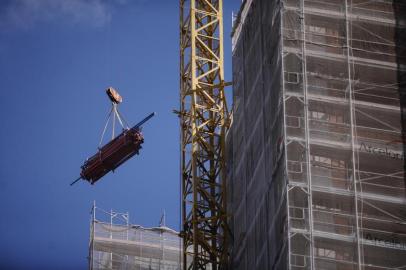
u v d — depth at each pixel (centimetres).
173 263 13888
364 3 11200
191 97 12762
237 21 12362
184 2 13275
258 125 11319
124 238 13825
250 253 11244
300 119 10619
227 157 12556
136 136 12938
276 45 11019
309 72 10819
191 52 12838
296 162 10456
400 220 10450
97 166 13100
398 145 10738
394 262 10306
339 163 10562
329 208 10369
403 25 11200
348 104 10781
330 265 10162
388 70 11006
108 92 13562
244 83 11919
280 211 10444
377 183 10562
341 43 11006
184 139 12775
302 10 11031
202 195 12419
